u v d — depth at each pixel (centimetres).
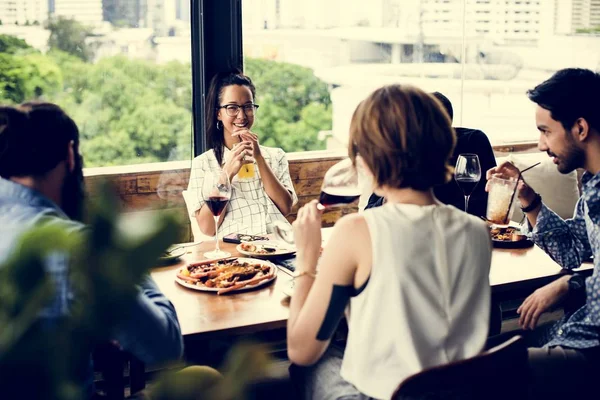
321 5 395
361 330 155
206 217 294
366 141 157
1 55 335
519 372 156
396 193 160
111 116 361
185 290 217
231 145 310
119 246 65
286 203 307
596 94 218
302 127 407
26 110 151
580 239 240
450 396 145
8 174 150
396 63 421
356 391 176
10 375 63
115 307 66
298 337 158
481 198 306
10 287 65
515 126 457
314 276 166
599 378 203
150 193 363
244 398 73
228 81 307
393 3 412
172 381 73
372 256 152
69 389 65
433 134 154
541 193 382
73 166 158
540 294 225
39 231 65
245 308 202
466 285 156
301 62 398
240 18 377
